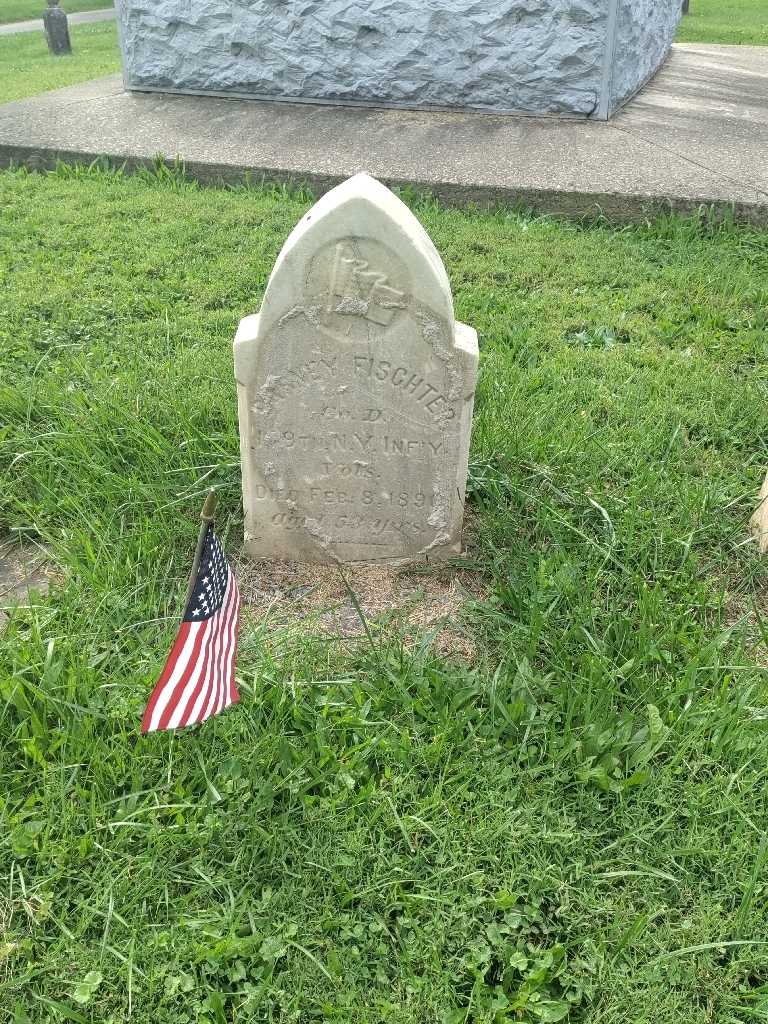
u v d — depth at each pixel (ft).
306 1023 2.67
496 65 10.23
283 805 3.20
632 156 9.26
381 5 10.15
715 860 3.07
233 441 4.95
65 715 3.40
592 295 7.11
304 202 8.88
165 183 9.29
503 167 8.96
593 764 3.36
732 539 4.54
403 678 3.61
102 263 7.50
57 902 2.92
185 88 11.47
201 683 3.07
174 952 2.80
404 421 4.03
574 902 2.96
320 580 4.38
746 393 5.69
